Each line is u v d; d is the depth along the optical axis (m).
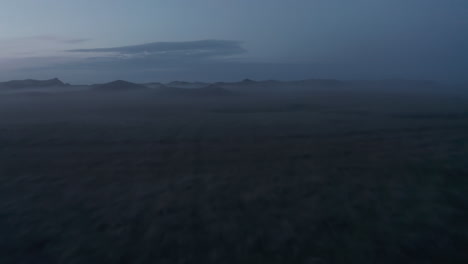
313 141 24.27
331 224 10.06
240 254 8.37
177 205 11.81
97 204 12.01
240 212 11.09
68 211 11.37
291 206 11.58
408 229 9.62
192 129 31.14
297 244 8.83
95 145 23.42
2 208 11.73
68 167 17.39
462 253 8.32
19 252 8.62
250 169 16.72
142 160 18.83
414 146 21.91
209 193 13.10
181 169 16.84
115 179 15.18
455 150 20.36
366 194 12.68
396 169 16.20
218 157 19.47
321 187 13.63
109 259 8.22
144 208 11.55
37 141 25.05
